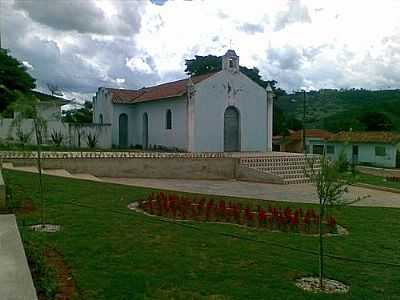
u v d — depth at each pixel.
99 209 10.78
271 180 23.42
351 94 74.19
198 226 9.78
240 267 6.89
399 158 47.00
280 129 57.12
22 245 5.91
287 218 10.48
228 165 25.31
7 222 7.30
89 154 22.52
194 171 24.36
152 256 7.12
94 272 6.18
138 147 38.34
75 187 13.84
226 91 32.91
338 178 6.49
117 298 5.34
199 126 31.66
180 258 7.13
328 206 7.67
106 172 21.67
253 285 6.12
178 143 32.97
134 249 7.46
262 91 34.75
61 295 5.30
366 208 14.55
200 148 31.73
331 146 50.66
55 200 11.50
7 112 12.56
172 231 9.02
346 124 60.75
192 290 5.77
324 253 8.20
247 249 8.02
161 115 35.38
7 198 10.48
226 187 20.67
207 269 6.68
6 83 37.28
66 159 20.38
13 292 4.31
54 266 6.35
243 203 13.56
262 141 34.78
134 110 39.78
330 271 7.06
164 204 11.37
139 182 20.58
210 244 8.19
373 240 9.60
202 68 52.88
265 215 10.61
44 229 8.46
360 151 50.03
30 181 14.09
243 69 49.56
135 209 11.49
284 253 7.97
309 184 23.22
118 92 40.41
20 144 13.19
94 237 8.04
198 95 31.55
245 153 31.33
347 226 11.02
